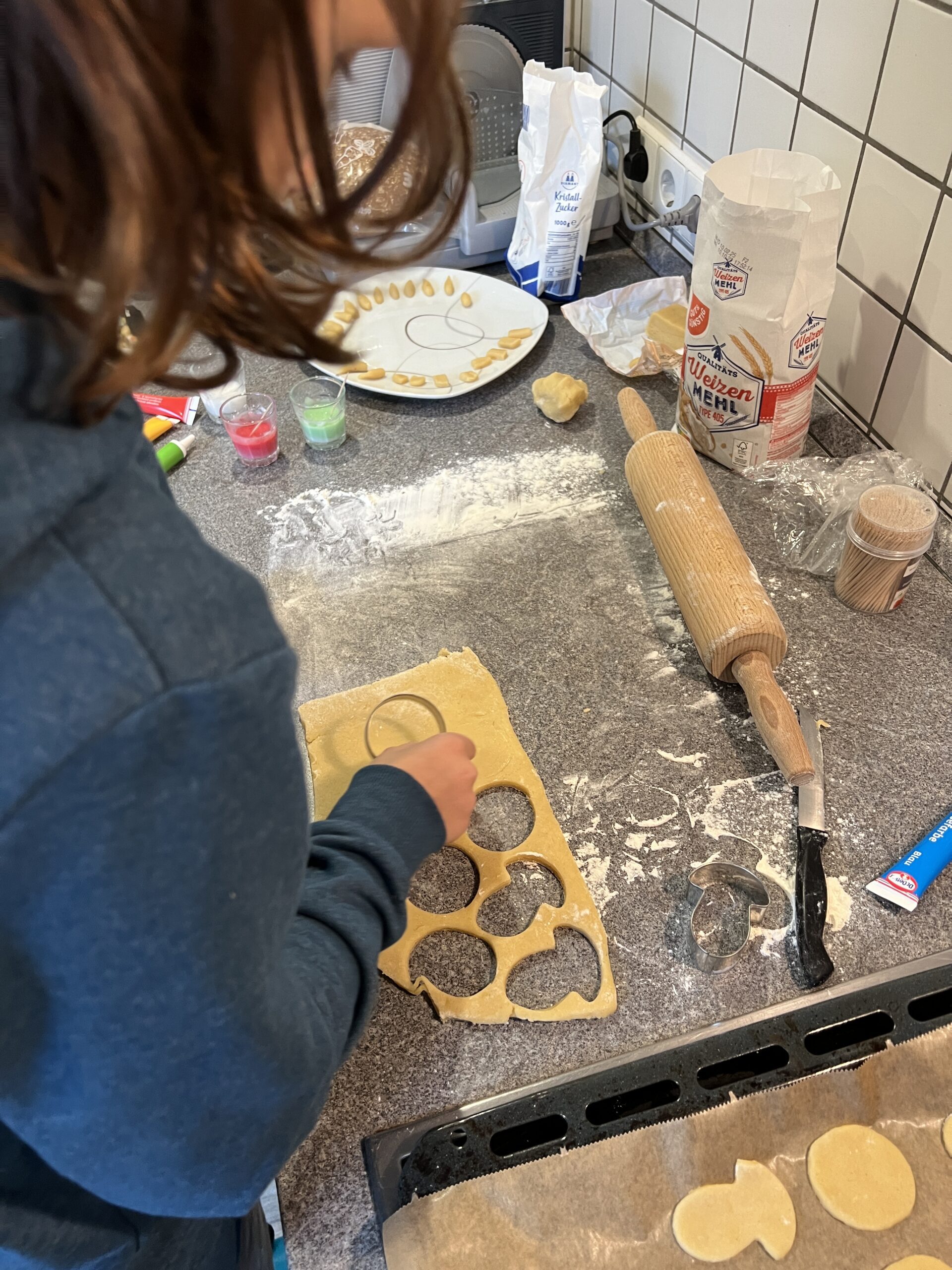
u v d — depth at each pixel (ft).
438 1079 1.77
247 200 0.95
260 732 0.95
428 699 2.42
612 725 2.39
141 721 0.85
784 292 2.59
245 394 3.35
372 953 1.35
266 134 0.97
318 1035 1.18
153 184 0.81
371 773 1.70
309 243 1.03
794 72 2.92
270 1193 2.21
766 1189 1.61
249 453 3.20
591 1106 1.74
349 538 2.97
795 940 1.95
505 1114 1.71
